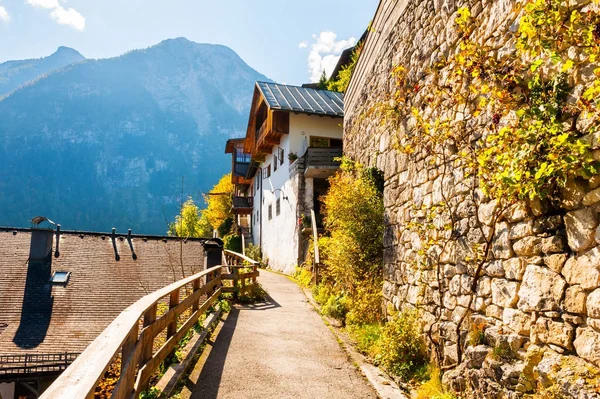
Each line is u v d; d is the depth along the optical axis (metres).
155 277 16.08
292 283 14.24
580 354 2.86
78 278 15.49
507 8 3.92
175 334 4.97
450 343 4.60
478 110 4.19
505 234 3.79
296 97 21.28
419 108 6.07
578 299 2.91
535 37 3.12
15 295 14.30
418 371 4.97
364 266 8.22
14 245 16.91
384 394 4.57
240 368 5.34
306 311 9.29
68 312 13.79
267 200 24.86
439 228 5.12
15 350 11.95
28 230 18.00
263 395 4.50
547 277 3.23
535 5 3.05
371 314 7.30
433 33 5.69
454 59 4.36
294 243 17.97
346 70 23.94
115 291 15.09
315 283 11.84
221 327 7.49
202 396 4.39
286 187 20.00
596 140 2.79
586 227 2.87
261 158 26.34
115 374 6.07
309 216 17.06
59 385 1.80
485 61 3.97
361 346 6.37
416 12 6.40
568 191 3.03
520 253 3.57
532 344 3.34
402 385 4.81
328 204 9.96
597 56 2.73
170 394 4.27
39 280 15.16
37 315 13.52
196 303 6.71
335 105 20.88
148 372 3.72
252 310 9.28
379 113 8.34
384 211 7.40
